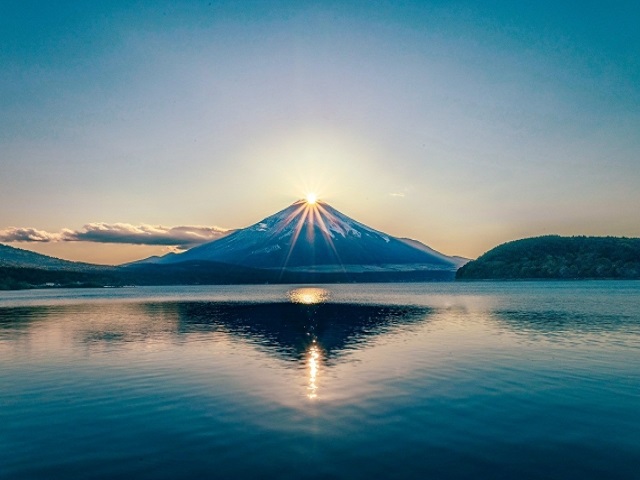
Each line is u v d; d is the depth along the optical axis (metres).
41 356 32.25
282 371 25.62
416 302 94.88
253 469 13.12
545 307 72.25
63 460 13.92
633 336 38.16
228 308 83.75
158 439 15.49
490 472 12.81
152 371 26.42
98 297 143.50
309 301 108.75
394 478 12.49
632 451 14.17
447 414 17.67
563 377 23.64
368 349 32.97
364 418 17.28
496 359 28.66
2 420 17.86
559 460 13.55
